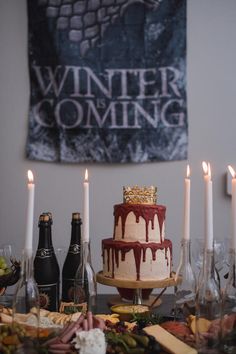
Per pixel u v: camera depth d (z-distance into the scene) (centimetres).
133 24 257
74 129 258
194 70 259
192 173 258
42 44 258
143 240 156
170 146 257
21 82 260
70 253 149
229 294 103
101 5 257
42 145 259
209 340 99
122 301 156
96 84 258
